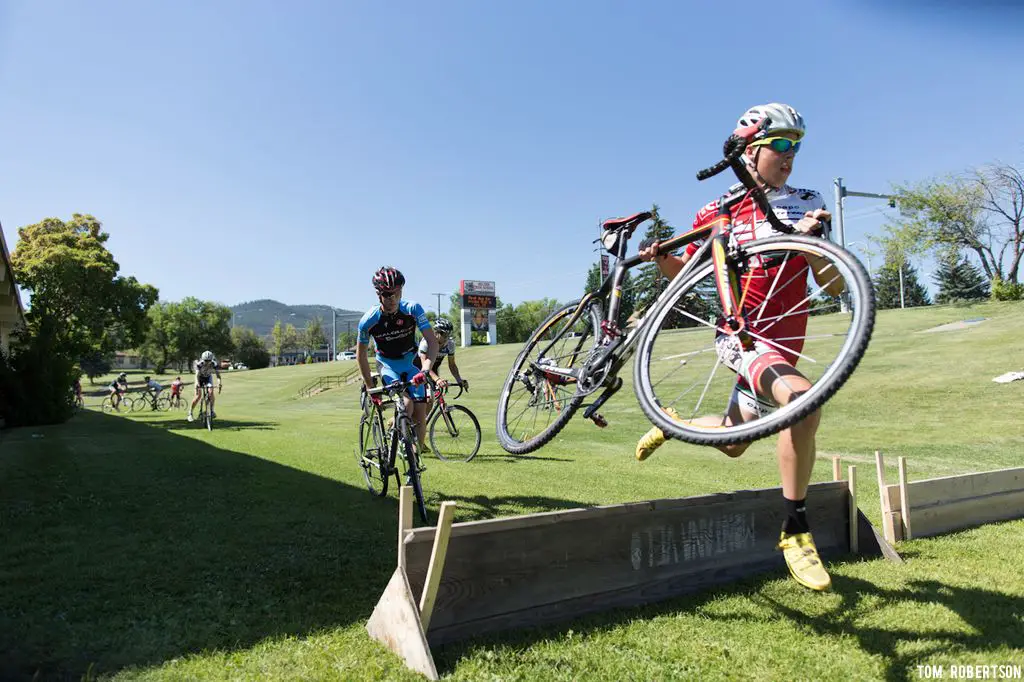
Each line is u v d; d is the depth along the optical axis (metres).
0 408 14.63
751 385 2.41
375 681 2.33
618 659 2.52
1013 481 4.84
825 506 3.83
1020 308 27.67
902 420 10.98
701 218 2.83
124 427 14.06
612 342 2.65
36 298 28.48
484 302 69.06
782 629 2.80
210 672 2.36
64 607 2.94
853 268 1.97
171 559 3.64
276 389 43.75
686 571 3.29
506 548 2.81
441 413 8.22
